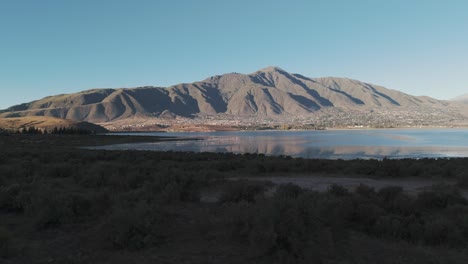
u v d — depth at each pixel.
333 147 83.88
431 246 8.27
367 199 11.70
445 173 24.05
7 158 34.47
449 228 8.67
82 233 8.95
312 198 9.84
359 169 26.16
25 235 8.78
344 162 32.47
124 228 7.90
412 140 117.12
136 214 8.36
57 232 9.05
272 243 6.81
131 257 7.16
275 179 22.42
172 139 148.00
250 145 99.44
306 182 20.75
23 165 24.80
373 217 9.88
